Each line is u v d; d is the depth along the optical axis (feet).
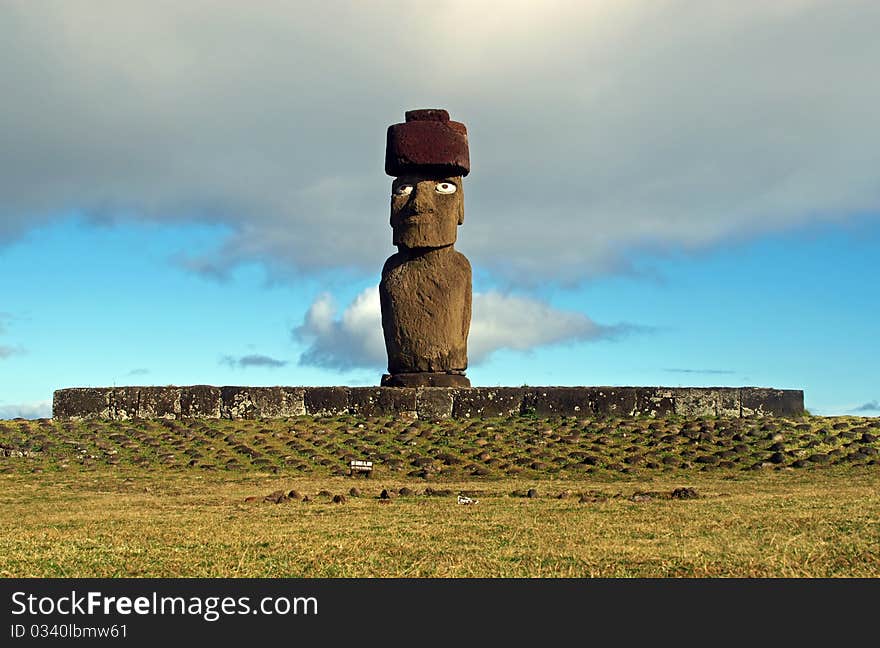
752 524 40.96
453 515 44.91
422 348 76.23
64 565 34.99
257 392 73.67
